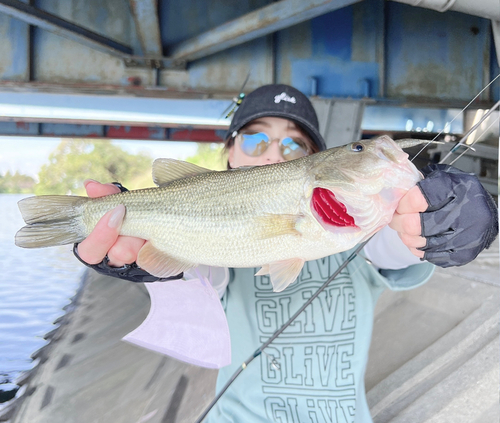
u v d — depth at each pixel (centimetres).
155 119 194
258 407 56
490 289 94
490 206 42
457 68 182
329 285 63
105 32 167
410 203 43
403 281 61
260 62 176
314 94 177
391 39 181
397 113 196
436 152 116
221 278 64
